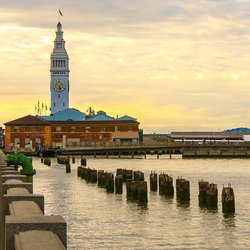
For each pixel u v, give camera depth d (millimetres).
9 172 19188
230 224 39031
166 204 51188
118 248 30062
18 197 10477
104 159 171125
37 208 9289
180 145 186000
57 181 78688
